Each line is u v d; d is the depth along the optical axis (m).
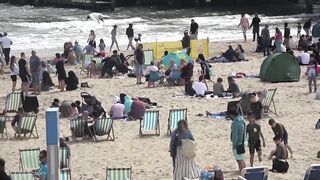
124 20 104.56
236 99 45.00
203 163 30.77
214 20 103.19
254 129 29.30
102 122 35.66
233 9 128.25
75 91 48.69
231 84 46.03
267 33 63.59
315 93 46.62
